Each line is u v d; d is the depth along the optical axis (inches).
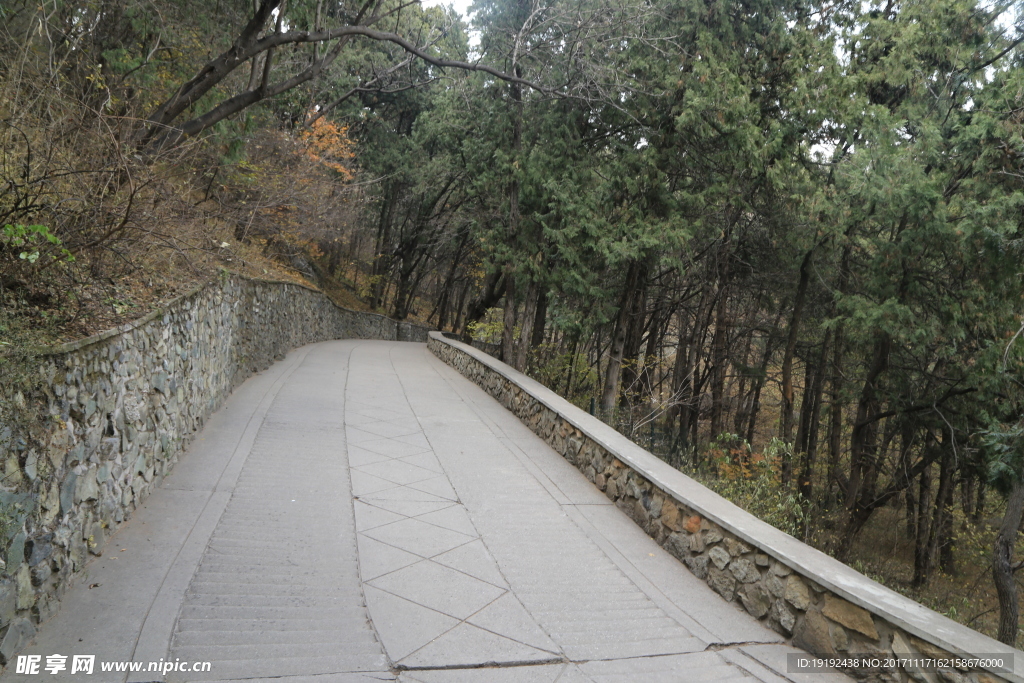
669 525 223.9
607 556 213.0
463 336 1083.9
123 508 190.5
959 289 535.5
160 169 313.7
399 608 162.1
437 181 1050.1
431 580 181.0
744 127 559.8
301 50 671.8
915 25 544.7
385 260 1534.2
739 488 426.3
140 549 176.7
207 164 491.8
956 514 896.3
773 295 848.3
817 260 716.0
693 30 585.3
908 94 612.4
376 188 1142.3
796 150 616.7
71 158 197.9
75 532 152.7
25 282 169.0
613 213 629.9
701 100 536.4
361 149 1152.2
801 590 161.8
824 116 576.1
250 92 436.1
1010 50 519.5
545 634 155.2
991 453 450.0
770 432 1240.2
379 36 452.1
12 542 119.1
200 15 466.3
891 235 586.2
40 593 132.0
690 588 193.6
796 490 709.3
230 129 465.1
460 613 162.6
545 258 655.8
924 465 657.0
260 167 594.9
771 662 150.3
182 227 297.0
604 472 283.6
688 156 639.1
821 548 682.8
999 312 475.2
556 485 286.5
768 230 730.2
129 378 196.4
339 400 430.0
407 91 1189.7
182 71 469.7
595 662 143.6
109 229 211.0
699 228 641.6
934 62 574.6
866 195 538.0
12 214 163.2
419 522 225.8
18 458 122.7
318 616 153.4
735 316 957.8
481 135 725.9
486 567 194.1
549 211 636.1
